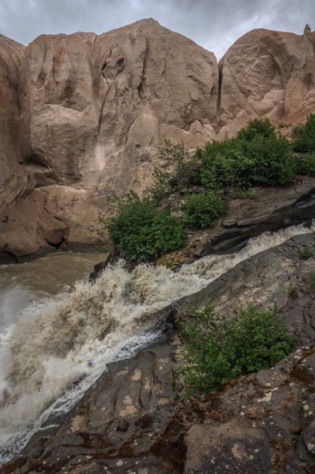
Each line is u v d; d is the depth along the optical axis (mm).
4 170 18844
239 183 10562
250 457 2902
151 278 8609
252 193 10383
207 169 11094
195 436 3121
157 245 9180
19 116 20891
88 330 8164
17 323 9039
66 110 20406
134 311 8023
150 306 7949
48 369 6988
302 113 21812
